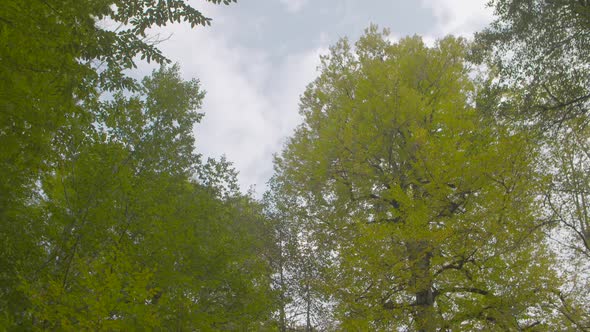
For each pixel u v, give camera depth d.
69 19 4.59
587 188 7.21
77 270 5.39
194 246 6.63
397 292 7.60
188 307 5.58
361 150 8.61
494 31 7.75
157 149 7.73
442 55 9.77
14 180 5.13
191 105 9.17
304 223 9.52
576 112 7.06
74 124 5.65
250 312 7.27
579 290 7.79
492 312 7.08
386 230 6.91
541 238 7.25
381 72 9.09
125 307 4.54
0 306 5.01
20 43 3.80
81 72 4.56
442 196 7.22
